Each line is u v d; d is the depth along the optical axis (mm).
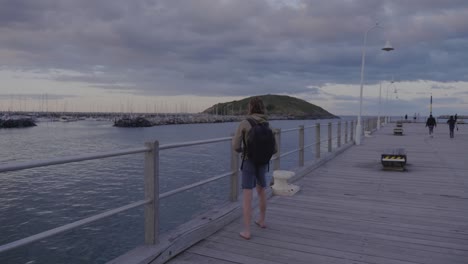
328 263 4188
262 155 4734
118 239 14391
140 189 22219
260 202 5328
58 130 113062
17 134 89625
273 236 5043
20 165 2650
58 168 29391
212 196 19984
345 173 10414
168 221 15719
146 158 4125
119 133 98062
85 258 12859
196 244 4680
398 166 10914
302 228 5430
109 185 23156
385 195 7742
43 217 17047
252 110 4805
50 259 12938
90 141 67750
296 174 9289
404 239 5020
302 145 10500
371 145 19125
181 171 27688
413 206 6844
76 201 19531
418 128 38938
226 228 5305
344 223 5723
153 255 3910
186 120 195500
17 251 13492
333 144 26984
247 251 4488
